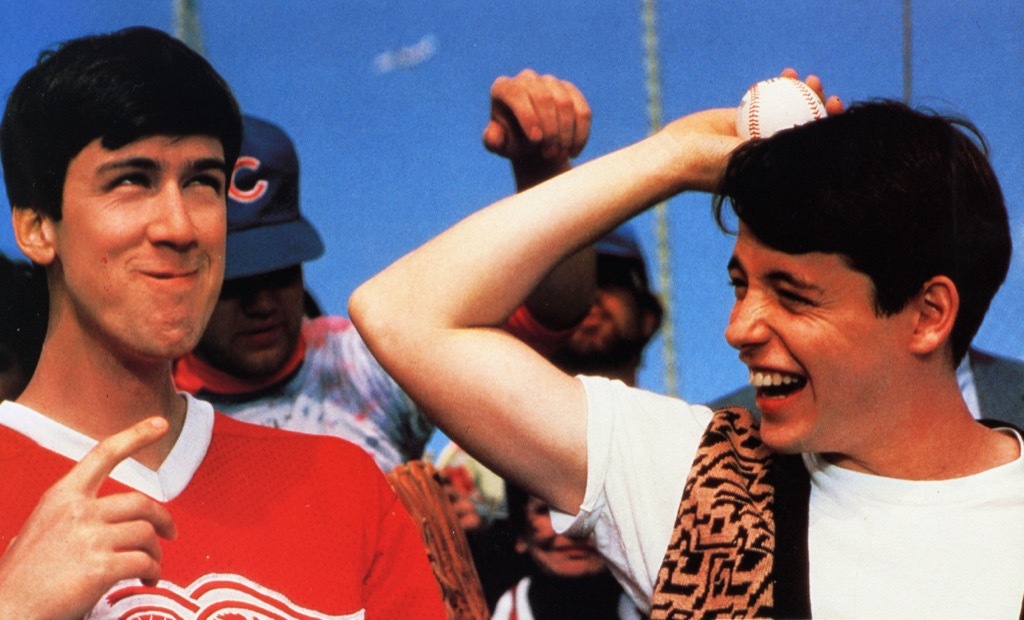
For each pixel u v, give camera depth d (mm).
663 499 1688
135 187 1574
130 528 1427
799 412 1604
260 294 2809
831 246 1532
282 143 2959
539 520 2793
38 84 1571
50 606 1377
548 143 1949
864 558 1603
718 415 1768
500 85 1965
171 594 1558
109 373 1609
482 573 2795
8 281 2283
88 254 1559
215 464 1684
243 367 2816
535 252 1746
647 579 1687
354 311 1757
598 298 2916
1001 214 1626
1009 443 1676
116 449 1451
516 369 1710
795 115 1815
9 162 1605
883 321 1562
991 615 1555
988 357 3010
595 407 1711
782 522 1648
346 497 1724
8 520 1532
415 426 2895
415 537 1797
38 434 1594
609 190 1766
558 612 2770
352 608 1657
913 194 1543
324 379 2871
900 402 1603
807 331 1558
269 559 1624
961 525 1601
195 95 1598
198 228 1602
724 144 1785
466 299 1728
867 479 1641
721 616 1608
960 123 1701
